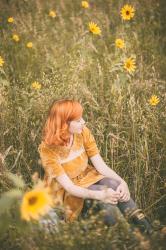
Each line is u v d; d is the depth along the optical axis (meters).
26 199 2.45
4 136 4.13
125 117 4.15
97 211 3.21
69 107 3.24
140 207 3.65
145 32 6.00
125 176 3.87
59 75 4.67
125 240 2.97
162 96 4.47
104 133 4.17
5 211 2.52
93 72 4.86
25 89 4.82
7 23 6.14
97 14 6.21
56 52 5.45
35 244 2.79
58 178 3.26
